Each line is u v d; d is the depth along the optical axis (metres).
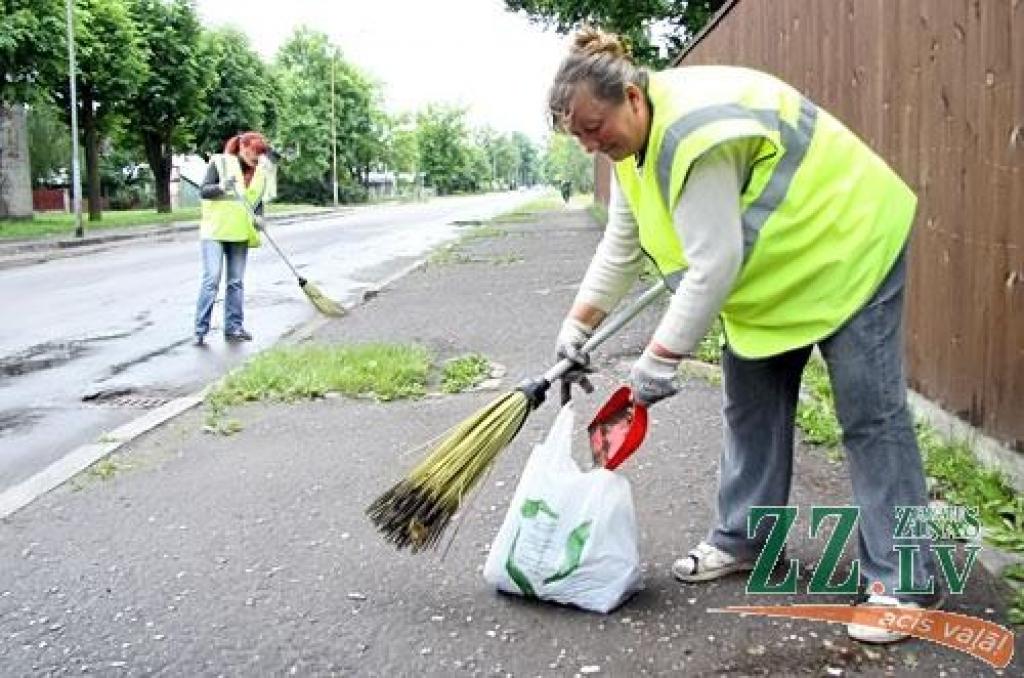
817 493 3.88
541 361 6.77
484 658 2.77
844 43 5.95
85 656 2.87
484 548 3.52
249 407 5.72
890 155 5.14
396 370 6.28
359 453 4.74
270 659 2.81
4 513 4.07
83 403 6.55
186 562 3.51
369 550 3.54
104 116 35.78
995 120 3.94
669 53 22.27
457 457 3.00
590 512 2.99
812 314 2.77
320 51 71.12
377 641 2.88
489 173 132.88
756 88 2.73
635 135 2.69
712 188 2.60
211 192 8.65
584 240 19.23
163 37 38.91
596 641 2.83
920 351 4.73
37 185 54.66
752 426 3.12
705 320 2.70
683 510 3.79
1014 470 3.79
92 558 3.58
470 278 12.48
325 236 25.91
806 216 2.70
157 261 18.45
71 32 25.69
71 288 13.80
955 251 4.32
